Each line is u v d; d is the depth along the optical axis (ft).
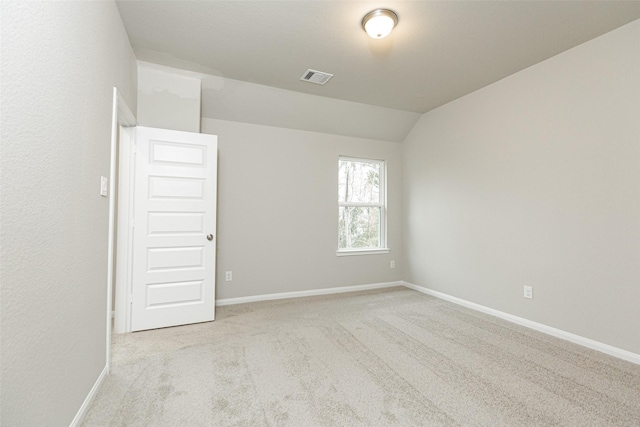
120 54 7.21
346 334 8.96
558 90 8.84
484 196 11.10
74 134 4.68
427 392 6.00
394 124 14.33
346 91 11.54
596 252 7.97
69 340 4.59
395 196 15.42
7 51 3.09
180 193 9.62
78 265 4.90
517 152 9.96
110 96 6.44
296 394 5.90
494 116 10.75
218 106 11.61
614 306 7.61
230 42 8.34
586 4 6.75
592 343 8.00
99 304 5.94
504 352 7.79
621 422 5.15
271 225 12.84
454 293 12.37
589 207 8.11
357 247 14.90
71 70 4.54
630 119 7.36
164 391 5.97
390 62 9.39
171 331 9.14
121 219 9.02
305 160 13.52
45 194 3.85
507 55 8.95
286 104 12.06
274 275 12.86
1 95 3.01
